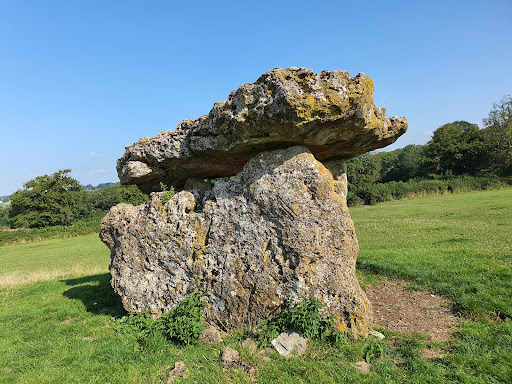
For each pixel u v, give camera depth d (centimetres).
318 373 400
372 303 623
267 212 519
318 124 471
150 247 592
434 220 1653
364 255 927
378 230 1515
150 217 605
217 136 559
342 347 452
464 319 511
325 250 503
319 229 502
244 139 518
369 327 499
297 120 457
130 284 598
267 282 508
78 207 5416
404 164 5669
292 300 491
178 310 522
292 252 502
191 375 415
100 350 495
